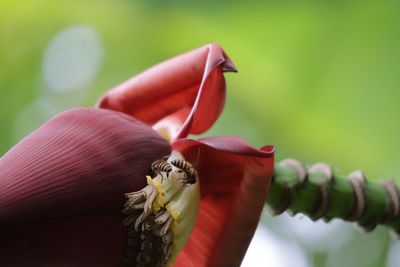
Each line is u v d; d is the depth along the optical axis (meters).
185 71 0.61
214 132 0.83
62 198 0.55
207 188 0.60
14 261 0.55
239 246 0.59
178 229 0.58
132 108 0.63
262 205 0.59
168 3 0.76
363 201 0.64
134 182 0.56
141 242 0.56
